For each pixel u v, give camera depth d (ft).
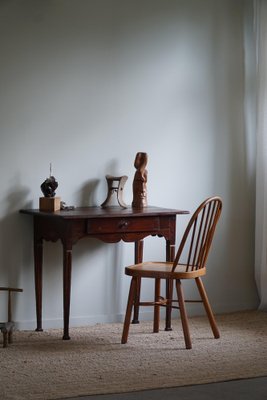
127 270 19.13
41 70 20.36
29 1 20.18
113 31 21.11
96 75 20.94
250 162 22.89
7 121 20.08
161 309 21.88
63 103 20.62
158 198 21.85
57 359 17.92
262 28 22.29
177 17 21.88
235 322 21.43
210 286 22.59
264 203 22.29
